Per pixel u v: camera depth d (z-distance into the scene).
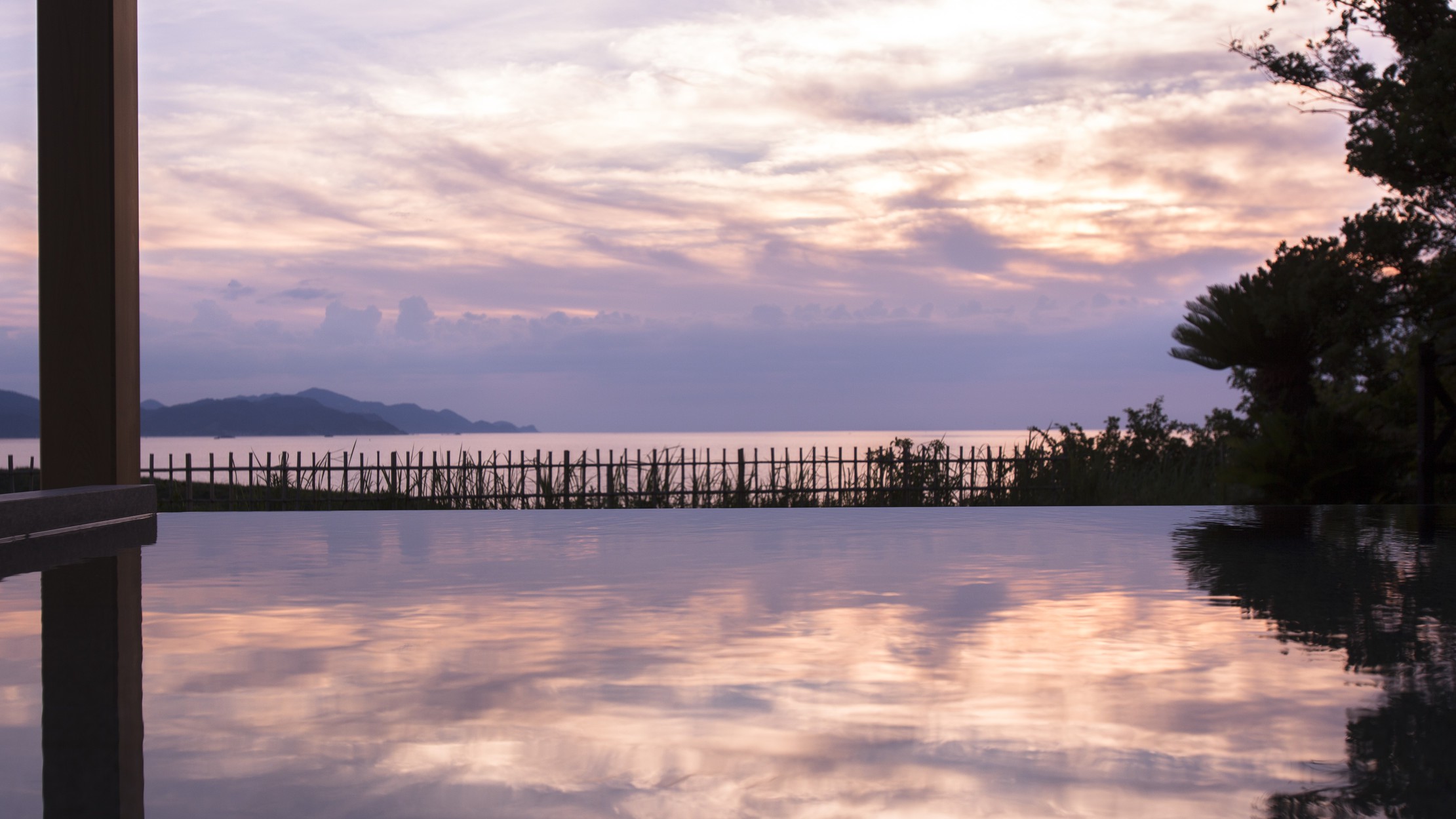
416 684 1.99
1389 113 10.67
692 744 1.57
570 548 4.64
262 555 4.36
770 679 2.02
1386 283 11.34
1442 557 4.06
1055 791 1.34
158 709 1.79
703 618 2.74
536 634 2.51
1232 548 4.48
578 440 116.69
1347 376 12.10
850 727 1.67
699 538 5.09
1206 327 13.10
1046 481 11.25
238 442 99.75
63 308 5.89
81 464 5.89
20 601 3.07
